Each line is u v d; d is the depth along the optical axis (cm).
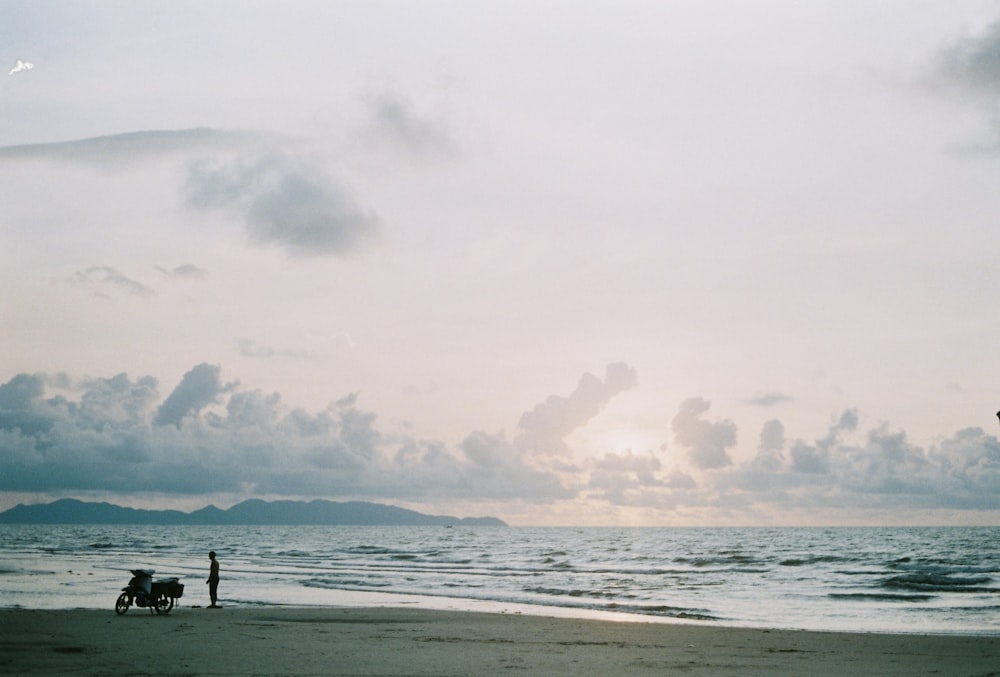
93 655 2016
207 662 1908
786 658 2159
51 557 10150
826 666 2012
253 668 1820
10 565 7906
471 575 7550
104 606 3716
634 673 1842
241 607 3747
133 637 2403
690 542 19650
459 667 1891
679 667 1958
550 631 2791
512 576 7456
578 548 16238
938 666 2036
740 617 3866
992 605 4553
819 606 4497
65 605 3766
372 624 2959
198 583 5856
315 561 10600
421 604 4341
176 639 2369
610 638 2600
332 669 1823
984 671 1955
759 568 8931
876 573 7806
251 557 11731
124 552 12475
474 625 2973
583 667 1928
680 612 4106
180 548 15288
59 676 1669
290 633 2591
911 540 18738
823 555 11512
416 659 2020
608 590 5678
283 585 5828
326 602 4312
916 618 3862
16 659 1934
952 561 9544
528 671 1838
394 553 13838
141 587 3158
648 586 6181
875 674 1883
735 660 2103
